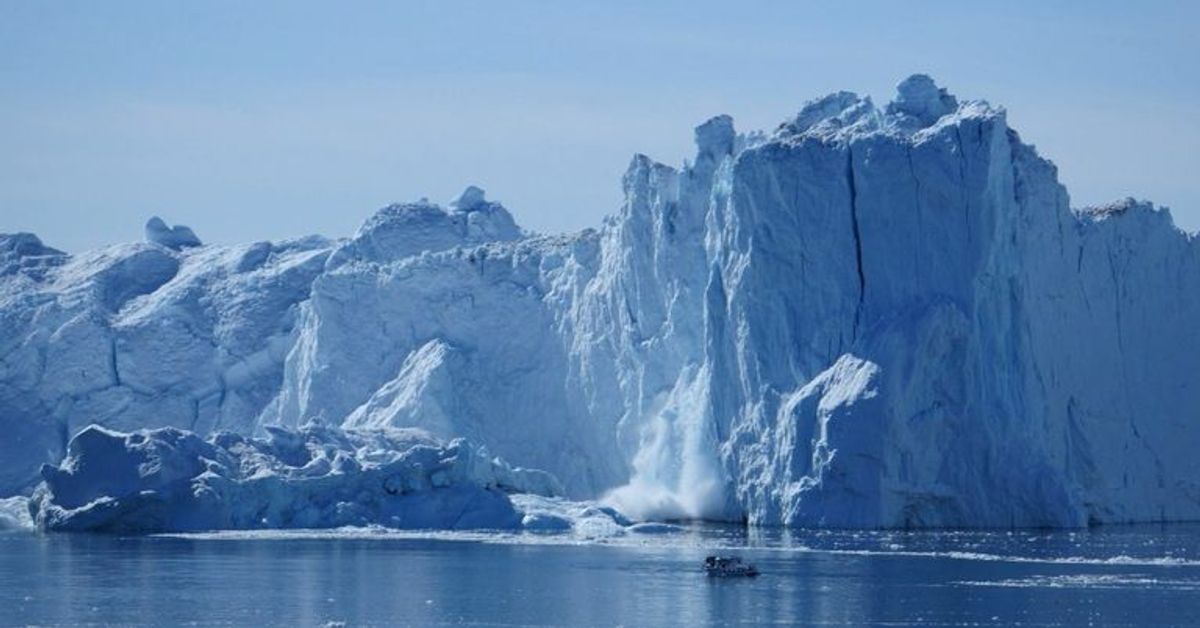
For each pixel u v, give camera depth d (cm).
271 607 17162
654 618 16475
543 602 17388
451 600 17525
